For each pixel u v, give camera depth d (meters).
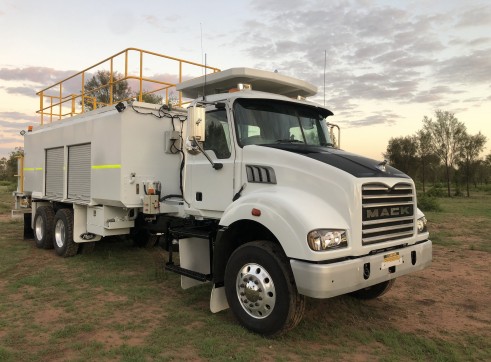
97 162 7.42
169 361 3.96
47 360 3.95
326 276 3.94
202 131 4.95
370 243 4.43
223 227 4.90
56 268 7.57
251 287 4.55
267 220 4.37
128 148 6.84
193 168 5.73
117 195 6.85
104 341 4.40
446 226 14.34
